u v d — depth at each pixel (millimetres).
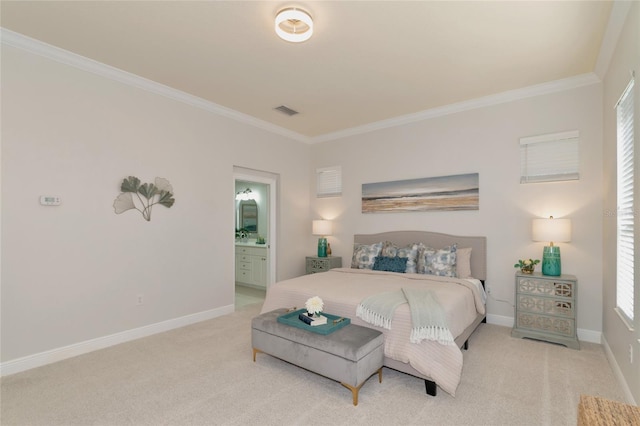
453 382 2205
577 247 3473
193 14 2408
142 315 3521
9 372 2639
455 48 2863
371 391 2385
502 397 2279
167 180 3770
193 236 4031
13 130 2697
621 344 2436
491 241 4004
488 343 3289
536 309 3369
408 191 4664
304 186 5781
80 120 3082
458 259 3939
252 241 6695
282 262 5348
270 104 4227
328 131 5449
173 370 2705
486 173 4043
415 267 4082
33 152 2799
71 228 3014
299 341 2514
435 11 2359
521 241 3811
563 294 3242
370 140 5086
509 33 2633
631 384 2129
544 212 3674
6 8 2338
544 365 2775
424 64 3158
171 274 3797
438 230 4402
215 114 4312
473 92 3850
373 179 5035
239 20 2479
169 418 2049
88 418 2047
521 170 3816
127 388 2410
